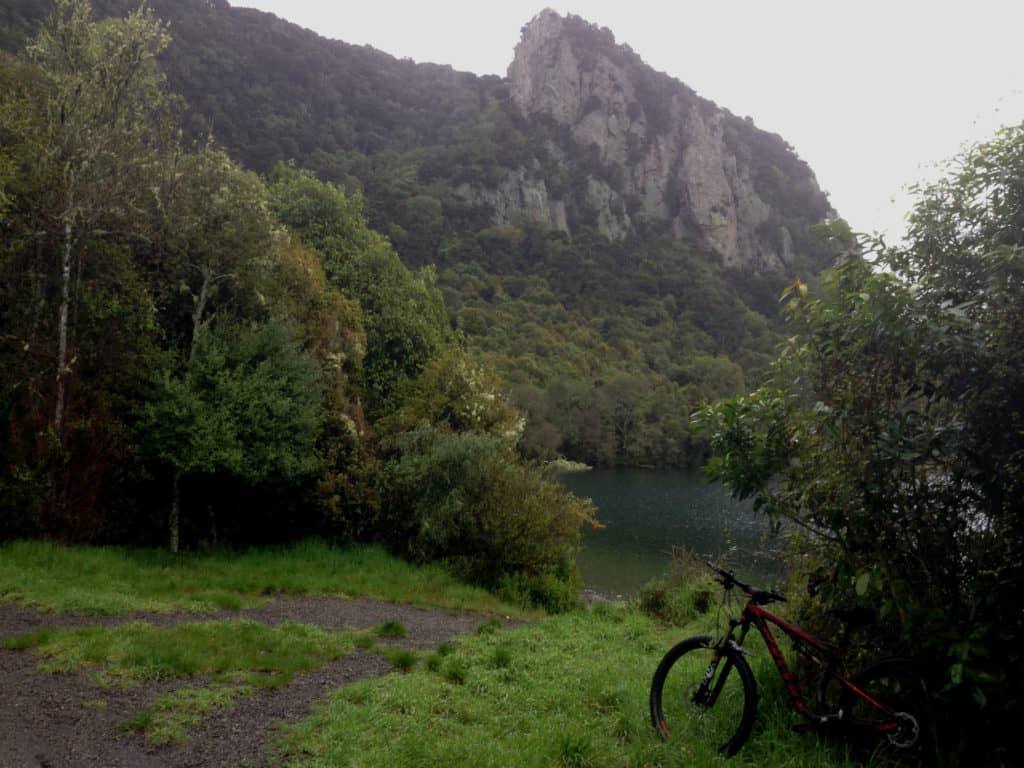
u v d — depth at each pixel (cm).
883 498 377
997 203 389
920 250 423
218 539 1506
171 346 1444
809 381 438
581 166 14650
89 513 1239
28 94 1298
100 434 1259
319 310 1761
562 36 16475
